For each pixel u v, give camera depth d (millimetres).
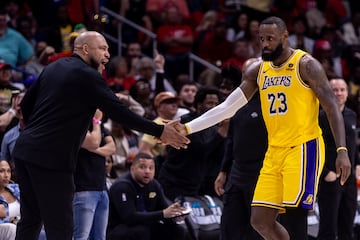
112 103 9172
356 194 12625
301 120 9094
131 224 12195
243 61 19641
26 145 9125
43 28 19344
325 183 12180
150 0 20953
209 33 20609
